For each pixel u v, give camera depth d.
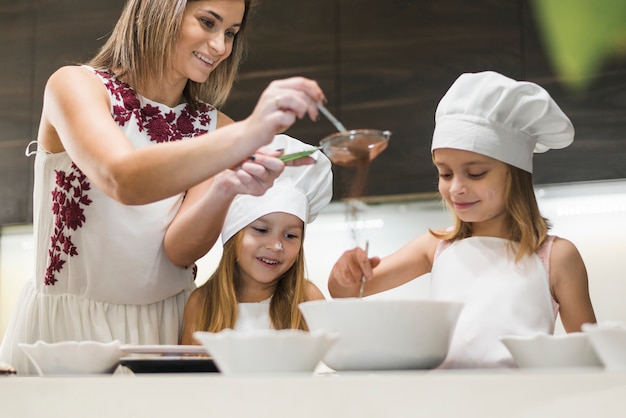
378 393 0.60
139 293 1.42
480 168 1.32
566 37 2.60
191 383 0.64
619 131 2.51
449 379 0.58
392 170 2.73
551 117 1.31
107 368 0.93
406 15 2.79
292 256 1.54
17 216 3.14
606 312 2.61
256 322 1.53
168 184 1.09
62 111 1.28
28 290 1.47
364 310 0.82
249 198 1.54
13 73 3.21
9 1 3.26
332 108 2.83
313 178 1.58
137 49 1.43
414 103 2.74
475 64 2.69
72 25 3.17
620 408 0.55
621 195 2.63
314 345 0.74
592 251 2.65
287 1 2.94
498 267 1.32
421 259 1.47
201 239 1.38
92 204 1.38
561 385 0.56
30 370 1.41
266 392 0.62
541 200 2.72
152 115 1.46
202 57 1.39
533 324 1.25
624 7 2.54
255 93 2.93
